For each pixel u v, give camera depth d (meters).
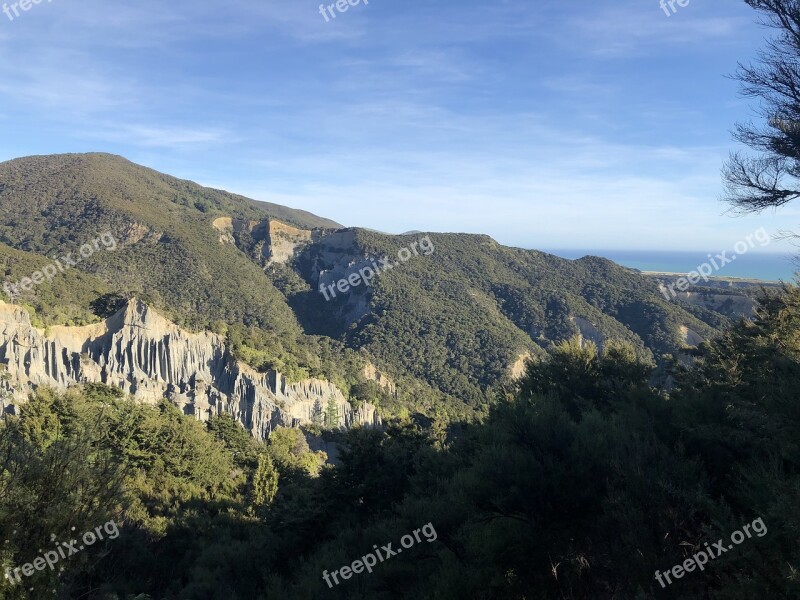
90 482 8.41
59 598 7.67
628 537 8.27
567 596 9.64
